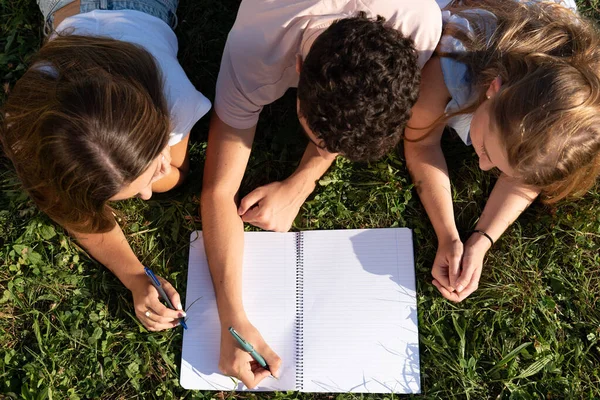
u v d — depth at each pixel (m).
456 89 1.55
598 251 1.82
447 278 1.71
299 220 1.84
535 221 1.83
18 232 1.83
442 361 1.70
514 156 1.38
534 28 1.49
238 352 1.63
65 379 1.72
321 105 1.27
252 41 1.51
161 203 1.87
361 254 1.78
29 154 1.36
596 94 1.32
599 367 1.71
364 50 1.23
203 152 1.94
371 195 1.85
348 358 1.69
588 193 1.83
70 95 1.26
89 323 1.77
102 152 1.26
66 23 1.61
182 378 1.70
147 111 1.33
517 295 1.77
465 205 1.85
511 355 1.69
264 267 1.77
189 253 1.81
